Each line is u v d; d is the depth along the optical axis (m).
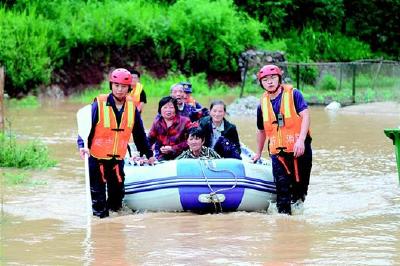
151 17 42.28
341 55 50.53
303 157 12.17
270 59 43.56
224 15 43.69
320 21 53.00
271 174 12.62
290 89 12.11
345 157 18.19
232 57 43.75
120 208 12.34
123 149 12.07
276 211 12.35
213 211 12.28
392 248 9.48
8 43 35.69
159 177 12.26
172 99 13.52
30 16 37.12
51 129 24.34
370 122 26.09
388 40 55.12
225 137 13.14
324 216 11.75
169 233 10.48
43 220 11.48
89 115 11.97
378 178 15.38
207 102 35.59
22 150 17.30
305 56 48.50
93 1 42.44
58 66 38.00
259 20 49.97
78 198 13.28
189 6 43.41
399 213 11.92
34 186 14.42
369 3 55.22
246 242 9.85
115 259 9.02
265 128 12.21
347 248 9.49
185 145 13.52
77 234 10.49
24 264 8.83
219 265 8.68
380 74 36.44
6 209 12.26
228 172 12.23
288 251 9.34
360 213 11.95
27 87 36.47
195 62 43.44
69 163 17.41
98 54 39.91
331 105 32.19
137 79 17.17
